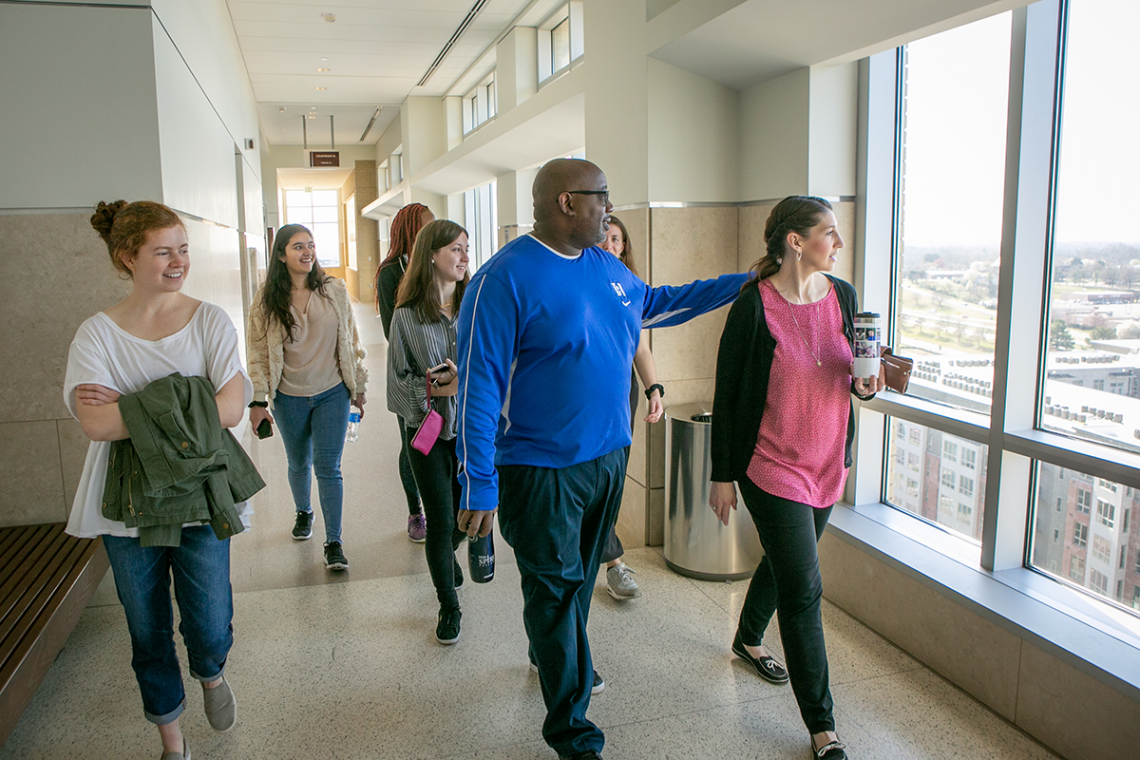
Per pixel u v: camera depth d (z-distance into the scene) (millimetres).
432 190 14734
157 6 3242
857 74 3332
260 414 3375
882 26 2855
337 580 3521
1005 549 2672
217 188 5730
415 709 2492
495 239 14031
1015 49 2502
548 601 2053
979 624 2445
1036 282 2568
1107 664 2068
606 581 3426
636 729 2355
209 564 2125
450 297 2965
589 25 4336
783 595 2203
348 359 3551
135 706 2529
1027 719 2297
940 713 2416
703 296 2473
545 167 1981
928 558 2805
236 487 2088
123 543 2020
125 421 1914
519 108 8234
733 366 2221
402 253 3580
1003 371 2600
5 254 3074
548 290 1952
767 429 2207
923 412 3010
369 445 6145
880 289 3354
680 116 3695
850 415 2258
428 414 2729
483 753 2266
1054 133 2496
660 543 3893
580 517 2098
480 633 2998
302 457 3775
